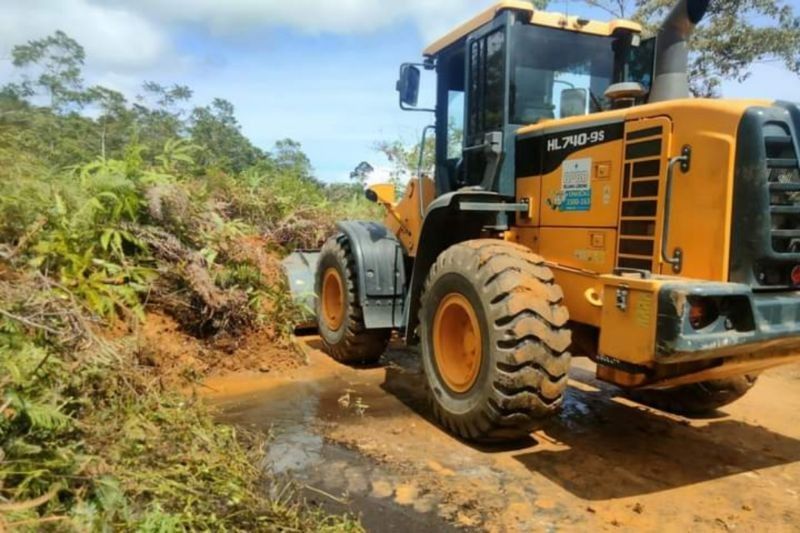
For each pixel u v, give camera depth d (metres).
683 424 3.98
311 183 9.59
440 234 4.26
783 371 5.33
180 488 2.37
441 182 4.95
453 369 3.68
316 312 5.81
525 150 3.93
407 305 4.63
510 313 3.16
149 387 3.30
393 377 4.90
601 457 3.40
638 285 2.76
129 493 2.23
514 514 2.73
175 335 4.64
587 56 4.21
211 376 4.65
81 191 4.45
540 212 3.84
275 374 4.88
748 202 2.77
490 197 3.89
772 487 3.07
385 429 3.72
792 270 2.88
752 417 4.13
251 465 2.94
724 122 2.84
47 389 2.47
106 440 2.50
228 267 5.13
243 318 4.99
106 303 3.99
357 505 2.75
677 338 2.58
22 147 4.43
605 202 3.41
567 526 2.64
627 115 3.28
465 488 2.96
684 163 2.99
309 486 2.91
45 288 3.18
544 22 4.00
